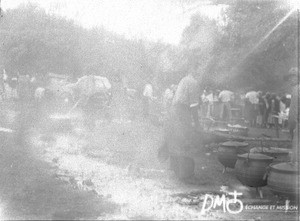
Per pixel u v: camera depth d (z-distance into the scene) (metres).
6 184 6.68
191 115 8.45
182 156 7.83
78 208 5.55
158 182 7.46
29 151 9.80
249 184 6.64
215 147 9.67
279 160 7.50
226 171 8.55
